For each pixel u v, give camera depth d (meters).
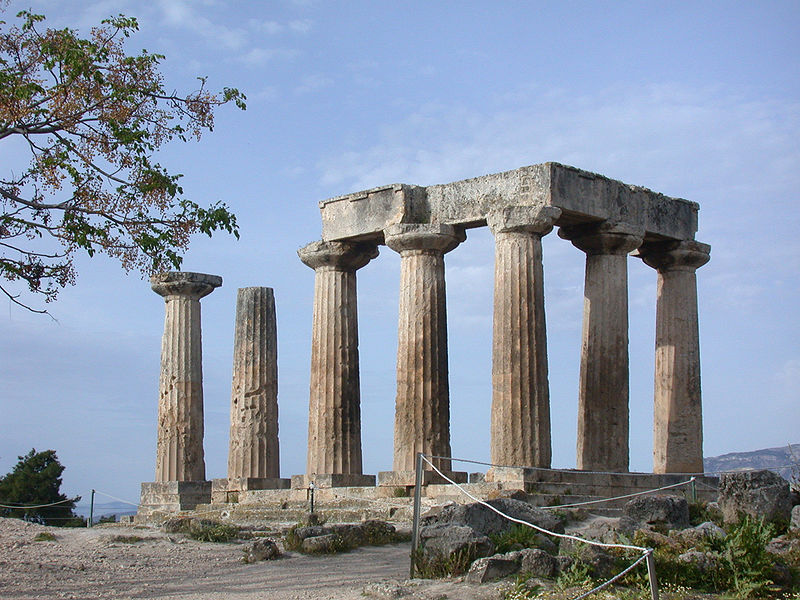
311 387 38.28
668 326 39.00
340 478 36.72
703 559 21.92
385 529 28.08
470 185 35.16
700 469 38.50
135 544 29.19
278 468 43.09
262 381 43.03
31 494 56.59
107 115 26.70
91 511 39.75
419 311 35.12
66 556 26.88
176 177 27.48
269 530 31.22
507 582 20.98
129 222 26.97
